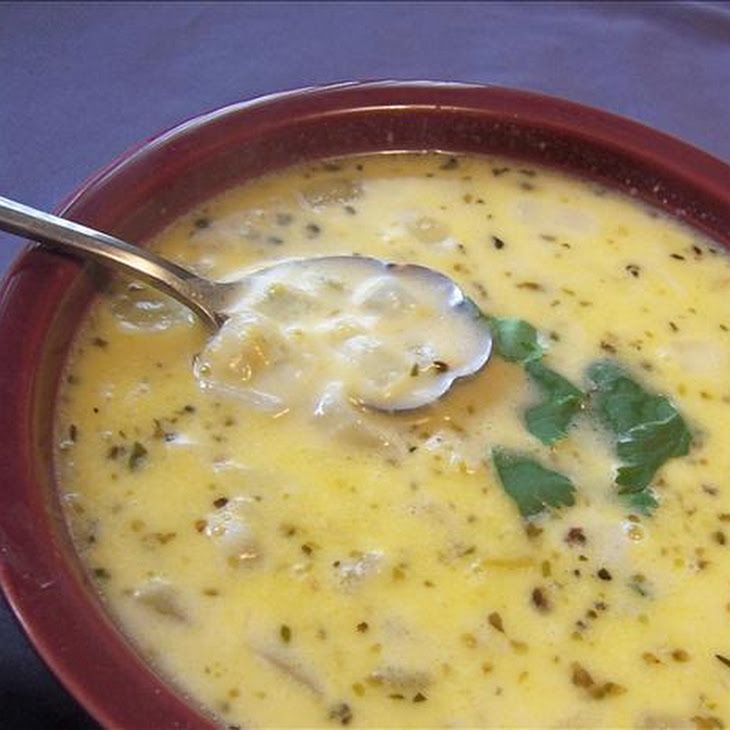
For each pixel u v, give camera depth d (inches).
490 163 17.3
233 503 14.0
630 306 16.1
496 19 20.2
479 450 14.6
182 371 14.8
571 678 13.3
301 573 13.6
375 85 16.8
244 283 15.4
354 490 14.2
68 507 13.7
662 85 19.5
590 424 15.0
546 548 14.0
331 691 13.0
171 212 15.9
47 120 17.8
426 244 16.5
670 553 14.1
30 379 13.5
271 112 16.3
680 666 13.5
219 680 12.9
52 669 11.8
